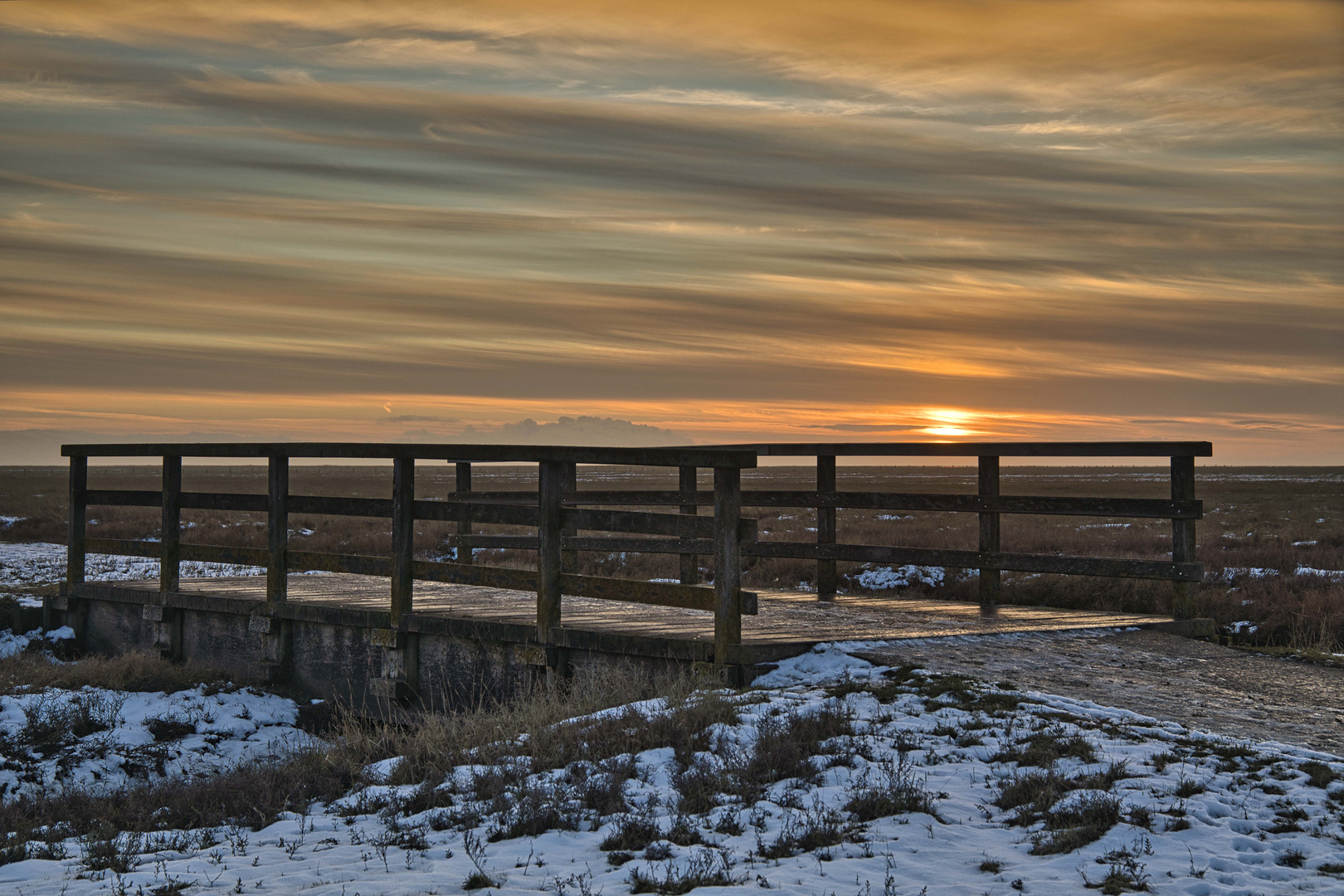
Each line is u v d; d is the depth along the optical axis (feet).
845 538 91.35
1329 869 16.16
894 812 19.69
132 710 37.76
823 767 22.33
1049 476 410.31
